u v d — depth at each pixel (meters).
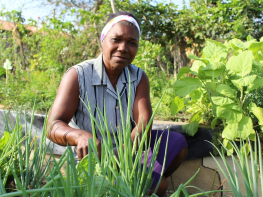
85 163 0.78
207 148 1.67
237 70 1.58
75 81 1.23
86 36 5.70
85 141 0.94
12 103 2.36
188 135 1.73
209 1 5.57
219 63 1.59
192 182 1.68
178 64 5.93
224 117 1.50
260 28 4.88
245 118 1.50
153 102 2.66
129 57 1.22
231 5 4.94
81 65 1.27
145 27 5.89
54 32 5.60
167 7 5.98
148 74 3.61
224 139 1.53
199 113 1.87
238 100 1.59
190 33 5.71
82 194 0.66
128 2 5.85
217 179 1.62
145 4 5.84
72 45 5.55
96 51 5.79
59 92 1.22
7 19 6.87
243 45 1.72
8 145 0.83
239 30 4.70
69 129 1.03
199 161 1.70
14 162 0.84
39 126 1.84
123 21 1.19
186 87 1.63
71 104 1.20
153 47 3.79
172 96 2.38
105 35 1.24
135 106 1.31
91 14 5.25
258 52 1.80
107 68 1.28
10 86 3.03
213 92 1.65
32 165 0.84
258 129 1.64
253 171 0.71
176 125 1.77
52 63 4.96
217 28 5.03
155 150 0.83
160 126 1.82
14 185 0.92
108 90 1.25
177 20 5.58
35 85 3.57
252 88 1.53
